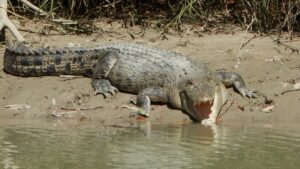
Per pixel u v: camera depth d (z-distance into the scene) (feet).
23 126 41.91
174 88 45.19
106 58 48.34
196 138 38.52
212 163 32.73
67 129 41.04
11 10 63.87
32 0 63.62
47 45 56.18
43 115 44.75
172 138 38.58
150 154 34.60
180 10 60.70
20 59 49.90
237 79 46.42
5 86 48.37
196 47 54.75
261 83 47.42
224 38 57.11
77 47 50.19
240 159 33.58
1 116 44.68
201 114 43.78
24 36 58.34
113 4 61.87
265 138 38.47
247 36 57.26
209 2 62.54
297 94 45.93
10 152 34.96
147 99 45.19
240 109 44.75
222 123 43.16
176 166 32.22
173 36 57.77
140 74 47.01
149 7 64.59
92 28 59.77
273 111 44.45
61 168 31.81
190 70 45.68
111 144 36.88
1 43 57.31
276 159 33.53
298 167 31.96
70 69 49.85
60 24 59.88
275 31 58.23
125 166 32.24
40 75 50.14
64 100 45.96
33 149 35.63
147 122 43.52
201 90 43.73
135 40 57.00
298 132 40.22
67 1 63.46
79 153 34.83
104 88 46.96
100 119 44.06
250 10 60.13
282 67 49.55
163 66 46.50
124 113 44.70
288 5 57.57
